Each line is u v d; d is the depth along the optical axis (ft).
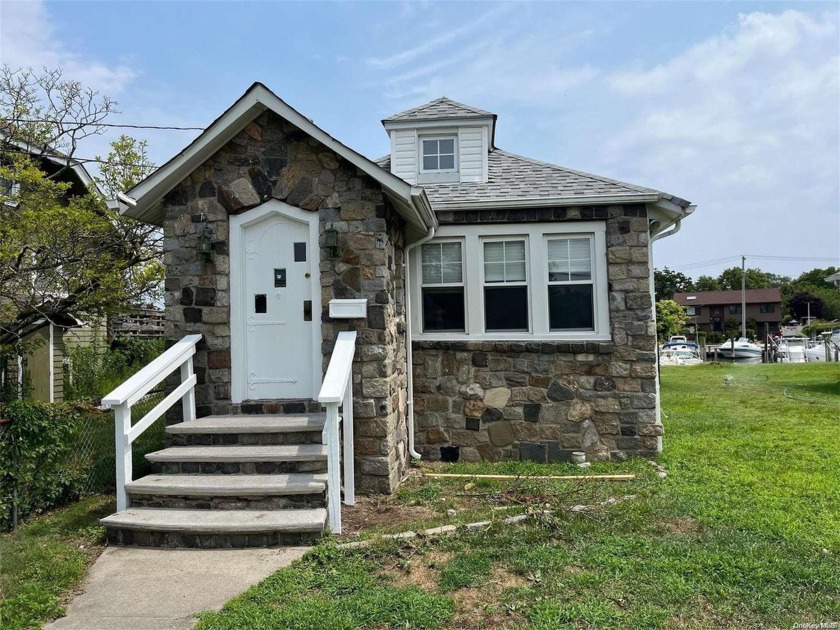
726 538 14.46
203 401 21.71
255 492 16.66
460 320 27.22
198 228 22.04
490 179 29.63
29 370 36.68
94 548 15.71
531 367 26.04
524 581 12.41
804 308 239.50
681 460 23.72
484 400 26.27
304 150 21.67
